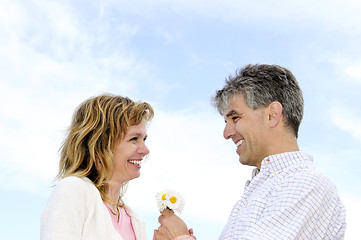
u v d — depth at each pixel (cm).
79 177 196
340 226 177
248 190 193
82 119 208
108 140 202
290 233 165
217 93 211
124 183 228
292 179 177
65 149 209
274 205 174
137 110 206
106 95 214
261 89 195
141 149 209
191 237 191
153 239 205
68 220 176
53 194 184
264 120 196
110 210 205
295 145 197
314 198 171
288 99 196
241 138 202
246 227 178
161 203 203
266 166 191
